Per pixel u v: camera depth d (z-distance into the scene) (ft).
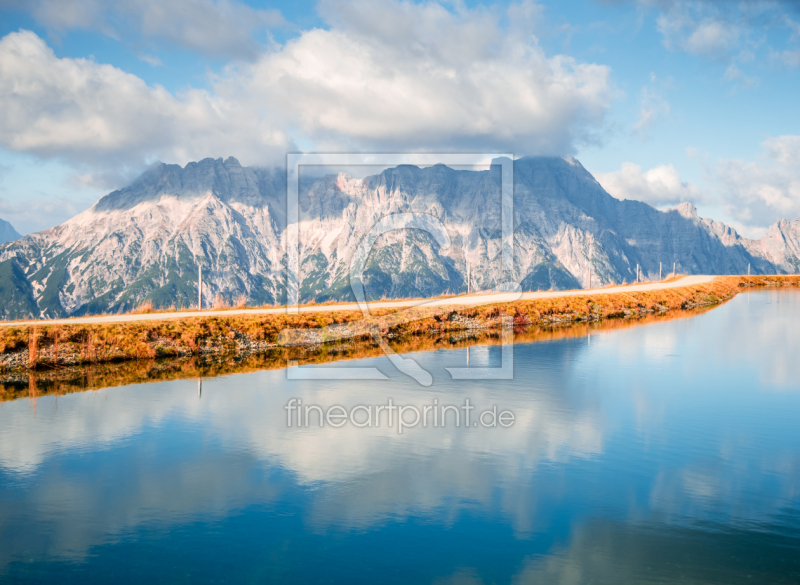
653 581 35.27
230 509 45.62
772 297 256.11
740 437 61.72
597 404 75.31
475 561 37.86
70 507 45.96
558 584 34.88
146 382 88.38
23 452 58.08
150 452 58.18
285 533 41.78
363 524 43.14
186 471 53.36
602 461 55.16
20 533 41.81
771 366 99.30
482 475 52.06
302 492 48.75
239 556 38.68
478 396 79.56
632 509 45.19
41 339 103.30
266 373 95.20
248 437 62.75
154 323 118.01
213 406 74.90
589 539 40.52
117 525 43.04
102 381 88.79
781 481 50.16
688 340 130.00
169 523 43.42
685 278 349.00
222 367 100.17
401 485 50.03
